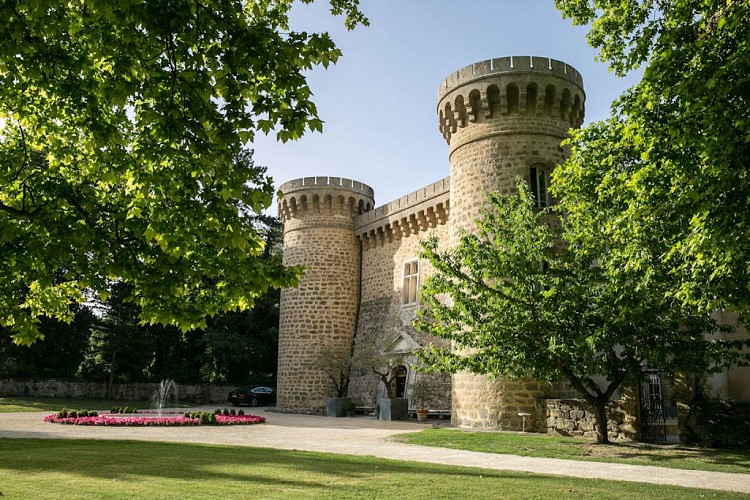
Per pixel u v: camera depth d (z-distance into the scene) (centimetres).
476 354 1627
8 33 685
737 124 772
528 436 1800
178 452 1250
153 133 743
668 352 1418
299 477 923
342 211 3534
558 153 2278
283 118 707
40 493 721
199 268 908
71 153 986
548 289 1532
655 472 1145
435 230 3014
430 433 1873
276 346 4866
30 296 1041
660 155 995
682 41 924
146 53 718
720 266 903
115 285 3922
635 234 1148
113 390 3922
